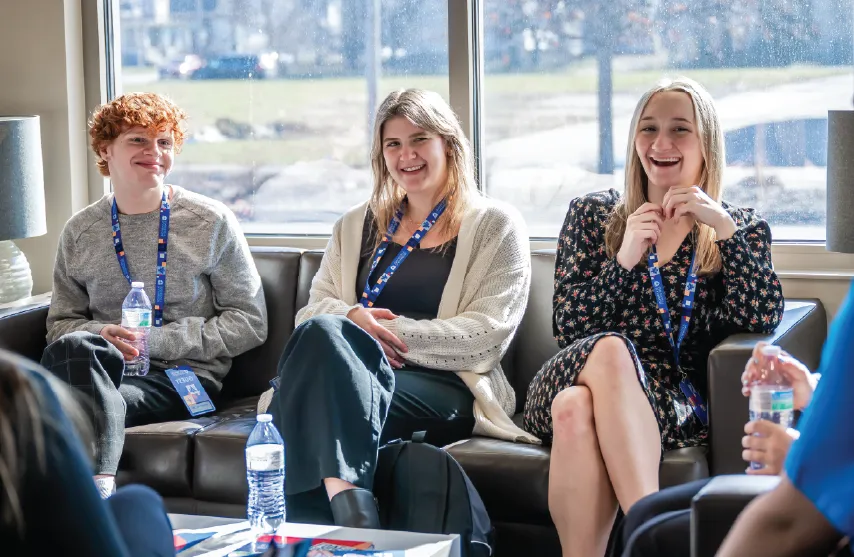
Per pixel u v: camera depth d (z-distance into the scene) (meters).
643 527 2.02
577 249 3.20
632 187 3.15
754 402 2.28
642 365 3.02
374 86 4.08
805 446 1.30
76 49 4.23
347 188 4.15
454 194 3.42
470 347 3.20
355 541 2.25
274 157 4.21
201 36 4.23
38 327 3.67
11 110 4.23
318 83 4.14
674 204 2.99
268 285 3.77
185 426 3.23
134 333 3.43
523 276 3.35
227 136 4.24
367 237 3.50
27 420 1.23
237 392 3.73
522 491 2.80
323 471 2.62
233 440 3.10
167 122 3.61
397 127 3.36
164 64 4.27
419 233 3.40
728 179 3.71
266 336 3.71
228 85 4.23
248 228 4.25
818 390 1.31
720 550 1.40
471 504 2.63
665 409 2.86
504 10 3.88
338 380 2.72
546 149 3.89
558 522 2.70
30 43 4.19
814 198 3.62
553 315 3.17
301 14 4.12
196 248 3.62
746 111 3.66
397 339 3.19
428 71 4.00
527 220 3.95
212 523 2.42
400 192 3.49
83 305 3.71
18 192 3.76
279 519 2.38
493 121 3.95
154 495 1.87
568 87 3.84
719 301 3.05
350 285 3.43
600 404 2.67
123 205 3.66
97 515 1.27
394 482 2.72
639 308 3.04
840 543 1.36
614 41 3.77
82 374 3.06
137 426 3.30
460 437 3.19
